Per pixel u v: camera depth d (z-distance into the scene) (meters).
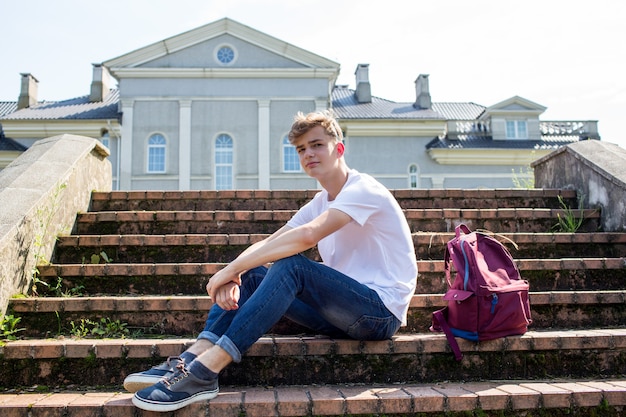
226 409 2.35
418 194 4.91
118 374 2.75
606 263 3.71
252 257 2.48
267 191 4.86
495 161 27.52
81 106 28.81
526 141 28.56
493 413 2.48
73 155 4.44
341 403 2.41
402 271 2.78
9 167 4.29
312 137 2.82
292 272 2.52
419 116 28.06
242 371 2.73
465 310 2.83
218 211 4.43
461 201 4.92
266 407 2.37
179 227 4.41
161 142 25.98
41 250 3.64
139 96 26.00
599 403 2.52
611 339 2.91
